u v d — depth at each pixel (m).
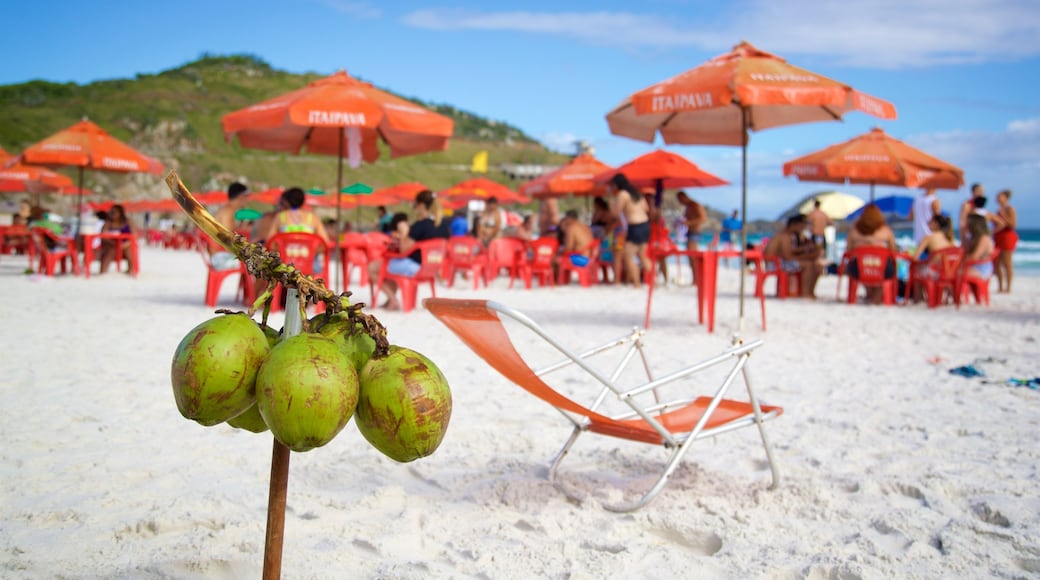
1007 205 14.05
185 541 2.56
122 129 115.00
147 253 30.62
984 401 5.07
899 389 5.45
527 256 14.67
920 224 13.92
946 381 5.75
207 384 1.39
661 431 2.96
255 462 3.49
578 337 7.77
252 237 9.46
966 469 3.56
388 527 2.75
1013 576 2.44
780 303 11.86
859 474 3.48
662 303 11.42
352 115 8.38
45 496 2.96
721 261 25.53
